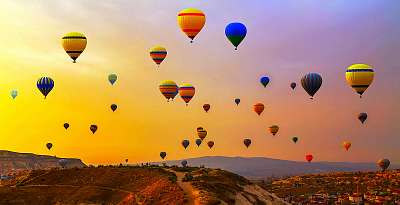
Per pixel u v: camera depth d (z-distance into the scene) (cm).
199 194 8256
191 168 12306
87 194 10325
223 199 8362
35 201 10238
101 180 11131
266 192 10606
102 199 10000
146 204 8444
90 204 9775
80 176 11538
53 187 11012
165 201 8300
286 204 10294
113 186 10744
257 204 9150
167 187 9250
